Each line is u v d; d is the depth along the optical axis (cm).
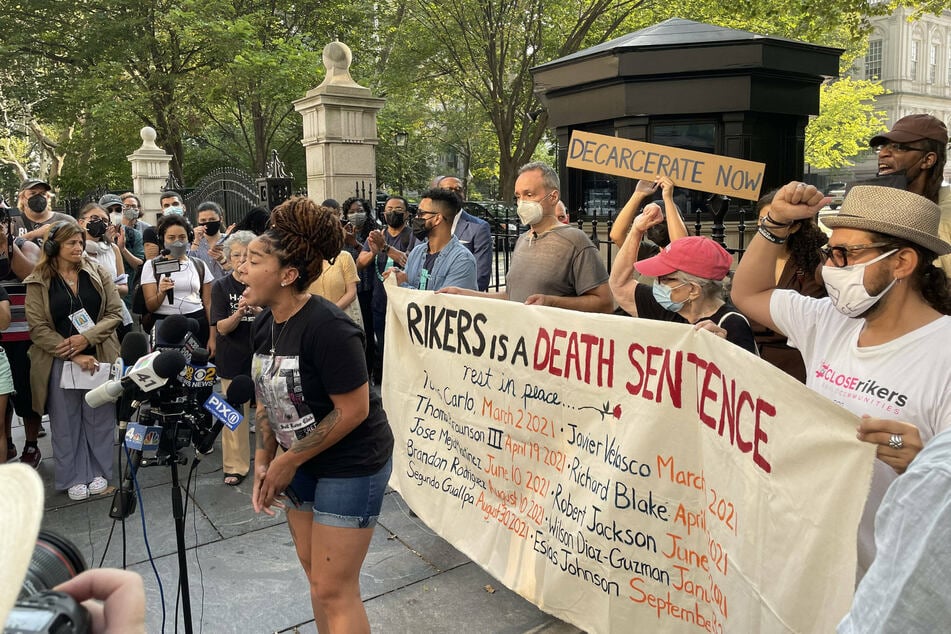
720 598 215
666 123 554
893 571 98
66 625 79
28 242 551
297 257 236
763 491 191
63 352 436
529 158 2295
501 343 303
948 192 342
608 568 258
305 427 247
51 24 2064
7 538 69
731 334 239
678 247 247
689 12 1880
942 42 6012
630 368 248
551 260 358
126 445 266
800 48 530
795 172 574
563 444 280
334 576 249
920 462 101
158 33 2069
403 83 2272
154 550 382
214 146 2628
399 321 357
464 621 311
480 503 319
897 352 181
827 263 188
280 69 1758
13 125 2748
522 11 2089
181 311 534
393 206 659
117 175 2309
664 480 238
